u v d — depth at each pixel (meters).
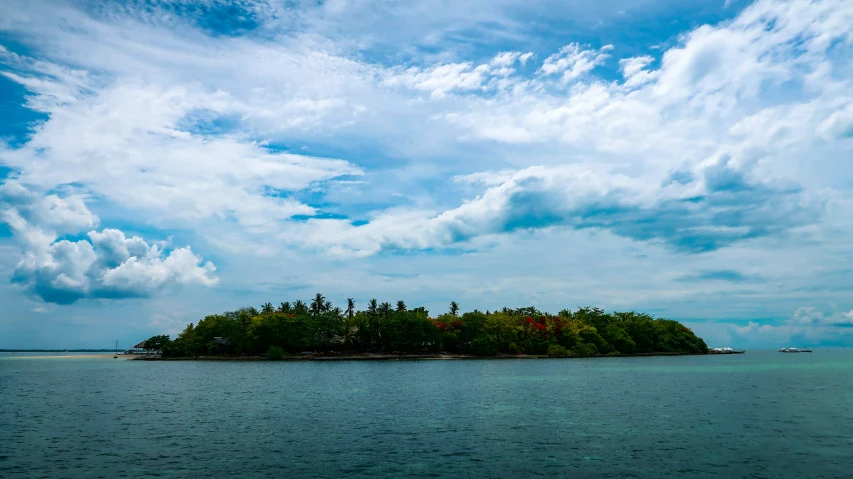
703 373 119.94
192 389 82.62
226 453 37.59
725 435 43.84
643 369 135.38
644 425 48.75
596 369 135.00
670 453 37.38
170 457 36.38
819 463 34.56
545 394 74.62
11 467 33.75
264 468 33.56
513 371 126.00
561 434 44.41
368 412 57.28
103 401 67.31
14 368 154.50
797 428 47.06
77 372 129.88
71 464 34.53
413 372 122.56
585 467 33.75
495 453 37.53
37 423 50.25
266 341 193.75
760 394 74.50
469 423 50.00
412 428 47.34
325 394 75.06
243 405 63.12
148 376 112.25
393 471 32.94
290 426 48.44
